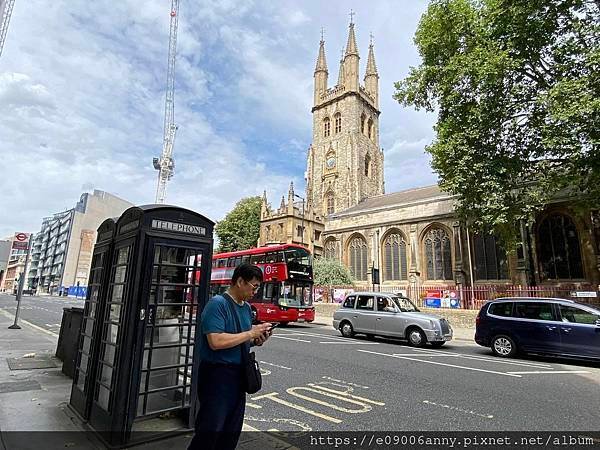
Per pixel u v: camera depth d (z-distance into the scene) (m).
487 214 18.27
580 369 10.02
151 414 4.39
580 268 25.34
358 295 16.28
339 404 6.12
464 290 24.27
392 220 37.84
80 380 5.32
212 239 5.11
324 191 55.09
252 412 5.66
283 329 19.33
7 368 7.67
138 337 4.28
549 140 15.10
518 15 16.86
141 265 4.39
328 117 58.22
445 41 20.39
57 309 29.05
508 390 7.27
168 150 82.69
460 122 19.44
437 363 10.06
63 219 107.31
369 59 64.62
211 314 3.10
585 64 14.77
